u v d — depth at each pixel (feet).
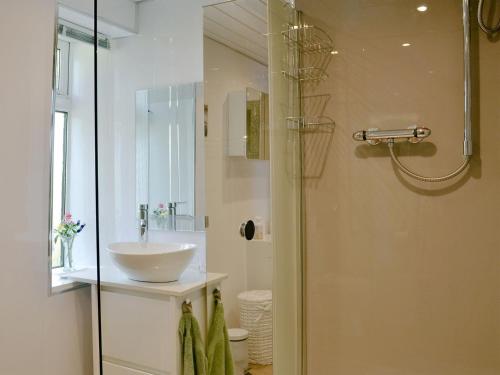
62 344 6.19
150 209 6.41
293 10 6.26
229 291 5.85
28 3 5.72
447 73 5.51
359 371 6.03
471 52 5.35
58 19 6.24
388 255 5.86
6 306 5.47
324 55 6.19
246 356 5.74
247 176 5.78
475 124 5.35
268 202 5.62
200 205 6.11
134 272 5.68
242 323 5.76
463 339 5.46
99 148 6.77
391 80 5.81
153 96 6.57
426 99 5.62
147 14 6.72
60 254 7.04
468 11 5.18
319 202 6.27
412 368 5.73
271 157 5.65
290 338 6.04
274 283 5.67
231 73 5.90
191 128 6.24
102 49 6.81
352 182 6.06
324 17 6.18
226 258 5.90
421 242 5.67
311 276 6.35
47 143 6.00
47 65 5.99
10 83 5.53
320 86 6.23
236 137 5.87
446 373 5.55
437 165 5.57
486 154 5.31
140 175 6.51
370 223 5.96
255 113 5.72
